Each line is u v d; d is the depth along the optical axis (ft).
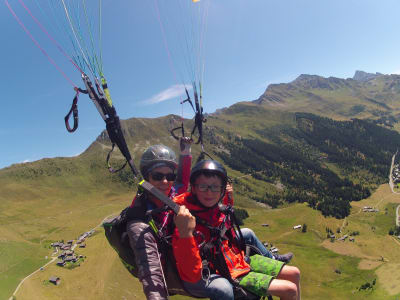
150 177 13.76
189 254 10.82
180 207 11.10
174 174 14.19
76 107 12.86
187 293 12.31
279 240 651.66
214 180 13.04
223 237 13.12
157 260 11.24
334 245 613.52
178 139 18.90
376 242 611.88
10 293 345.10
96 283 382.01
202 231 13.01
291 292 12.02
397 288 369.71
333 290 428.15
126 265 13.37
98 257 472.03
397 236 631.97
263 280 12.29
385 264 479.82
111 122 12.46
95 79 12.81
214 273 12.84
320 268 510.58
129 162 12.38
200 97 18.98
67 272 415.85
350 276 467.93
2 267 421.18
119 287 371.15
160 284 10.68
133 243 11.61
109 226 13.07
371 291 391.04
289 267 13.75
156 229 11.82
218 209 13.96
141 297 353.31
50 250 536.42
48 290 362.53
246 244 14.84
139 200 12.76
